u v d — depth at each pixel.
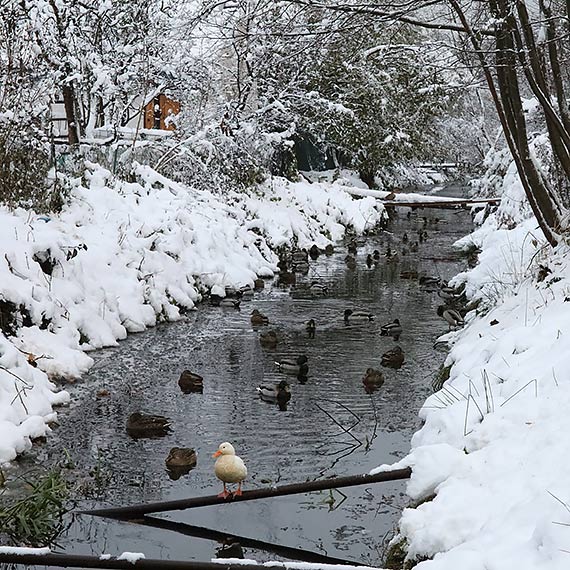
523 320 9.38
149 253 15.45
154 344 13.06
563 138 10.46
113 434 9.18
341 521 7.16
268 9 10.95
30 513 7.03
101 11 19.72
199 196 20.14
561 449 5.76
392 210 33.59
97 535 6.93
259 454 8.64
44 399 9.74
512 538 4.87
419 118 33.28
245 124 23.56
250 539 6.86
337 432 9.30
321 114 29.42
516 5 10.01
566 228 11.16
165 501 7.40
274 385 10.49
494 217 22.56
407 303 16.75
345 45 14.12
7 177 13.91
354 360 12.36
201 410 10.02
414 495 6.34
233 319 14.99
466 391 8.05
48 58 18.64
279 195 25.38
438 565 4.83
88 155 19.27
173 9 19.81
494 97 10.67
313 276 19.97
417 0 10.07
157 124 29.42
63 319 12.12
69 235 14.20
